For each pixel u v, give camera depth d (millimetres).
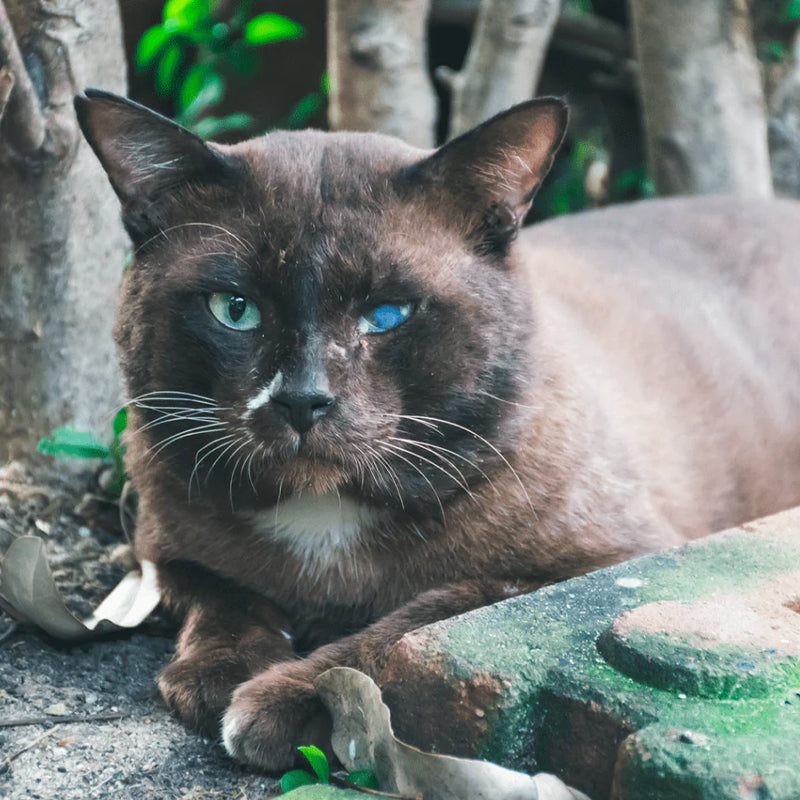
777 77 1810
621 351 1364
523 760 1163
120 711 1238
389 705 1181
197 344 1232
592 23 1935
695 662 1147
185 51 1904
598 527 1263
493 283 1245
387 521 1254
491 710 1159
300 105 1905
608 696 1147
